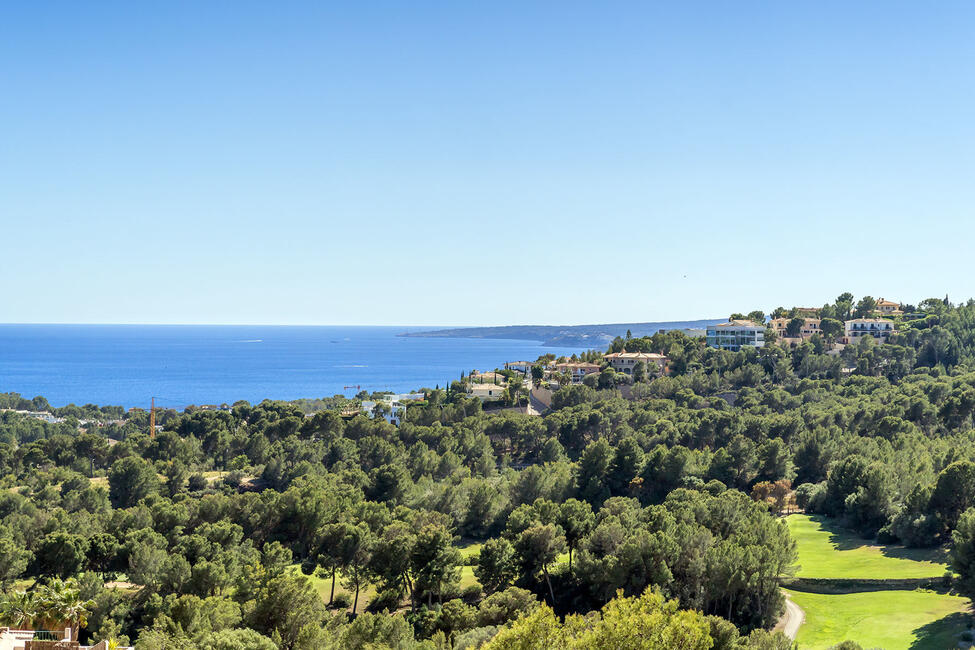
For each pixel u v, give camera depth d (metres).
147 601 90.44
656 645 51.53
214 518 127.38
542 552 105.25
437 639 80.06
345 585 108.69
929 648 80.69
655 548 97.12
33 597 59.47
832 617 94.94
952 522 116.38
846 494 138.12
